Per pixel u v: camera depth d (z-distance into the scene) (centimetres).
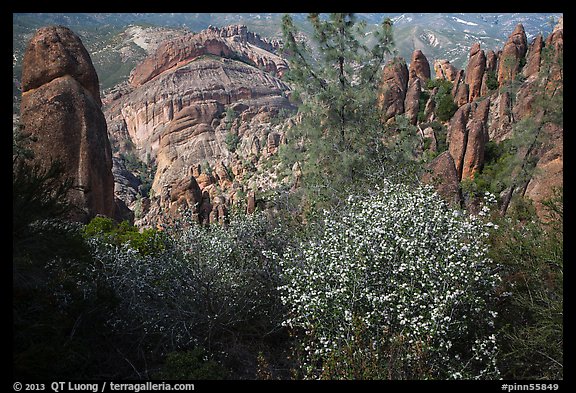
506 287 802
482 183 2928
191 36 14738
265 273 854
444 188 1506
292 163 1600
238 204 1383
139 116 12188
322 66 1520
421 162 1553
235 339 776
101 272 807
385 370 575
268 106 11450
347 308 632
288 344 803
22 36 19725
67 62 1686
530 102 3678
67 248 777
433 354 617
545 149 2577
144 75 14275
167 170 9494
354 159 1379
